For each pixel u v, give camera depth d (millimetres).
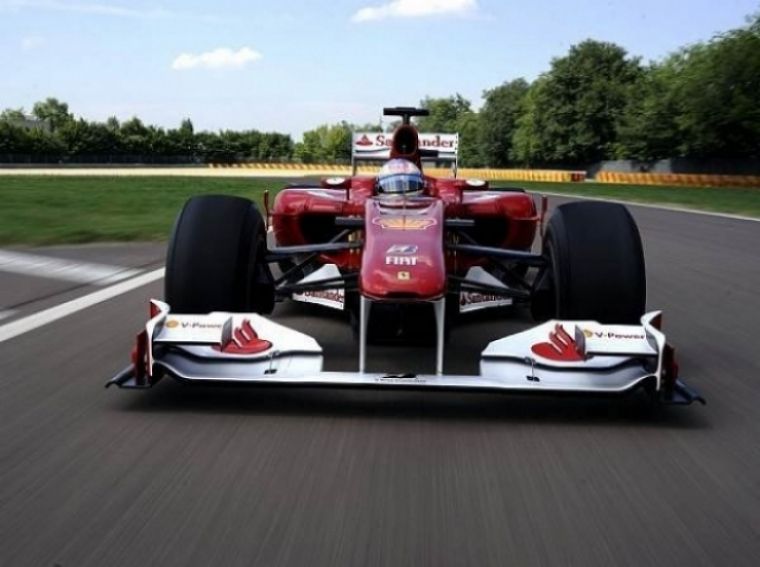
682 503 3213
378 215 4812
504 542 2861
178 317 4281
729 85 47375
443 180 7172
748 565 2732
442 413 4250
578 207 4867
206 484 3320
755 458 3717
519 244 6852
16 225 14414
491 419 4172
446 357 5359
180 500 3166
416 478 3406
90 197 23500
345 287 5176
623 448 3807
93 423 4035
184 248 4621
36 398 4441
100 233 13211
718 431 4074
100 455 3621
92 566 2662
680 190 37312
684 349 5945
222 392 4547
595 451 3760
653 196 30750
